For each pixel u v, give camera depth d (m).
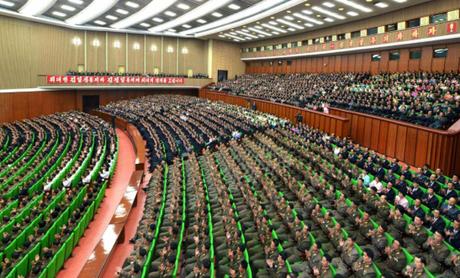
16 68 24.69
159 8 23.88
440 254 5.97
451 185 8.18
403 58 20.39
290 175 10.57
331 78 23.22
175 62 35.56
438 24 16.11
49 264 7.01
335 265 6.28
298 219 7.84
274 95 24.25
